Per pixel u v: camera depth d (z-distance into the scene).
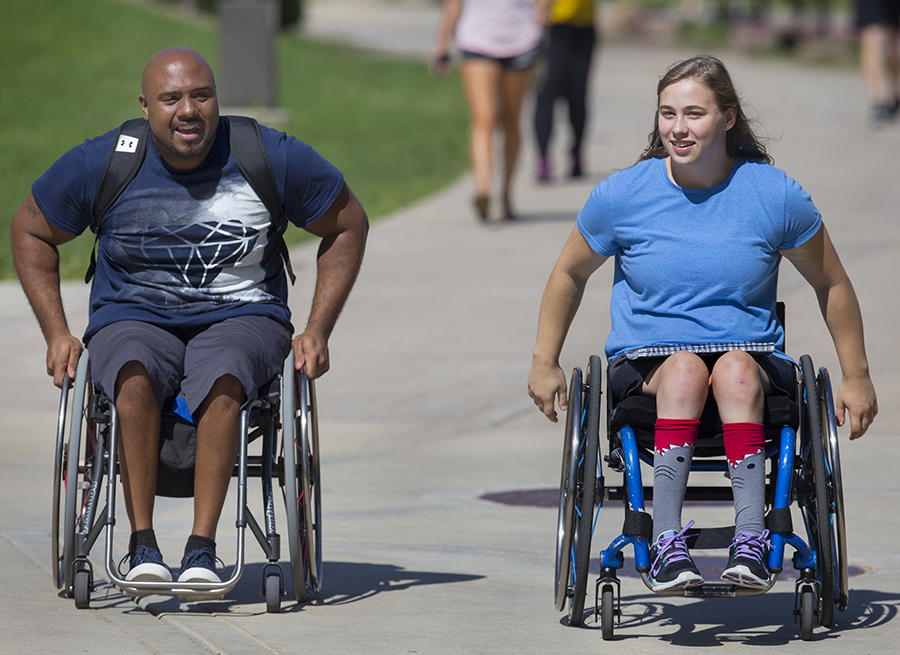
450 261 43.88
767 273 14.91
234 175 16.05
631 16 165.50
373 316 37.00
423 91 99.56
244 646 13.80
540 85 60.44
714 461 15.20
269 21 78.69
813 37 154.50
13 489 22.36
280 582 15.42
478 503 21.64
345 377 31.48
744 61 141.62
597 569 17.95
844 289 15.21
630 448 14.56
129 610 15.46
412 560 18.17
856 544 18.80
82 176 15.97
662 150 15.32
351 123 80.69
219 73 79.12
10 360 32.81
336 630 14.70
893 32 75.81
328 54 121.44
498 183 60.16
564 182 60.78
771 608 16.02
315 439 16.16
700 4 176.12
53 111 78.25
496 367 32.12
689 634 14.74
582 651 14.02
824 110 84.19
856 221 47.25
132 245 15.97
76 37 101.56
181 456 15.55
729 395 14.27
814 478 14.37
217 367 15.16
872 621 15.23
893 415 27.73
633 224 15.02
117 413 15.18
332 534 19.61
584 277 15.56
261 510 21.31
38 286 16.11
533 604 16.02
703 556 18.61
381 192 58.31
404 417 28.50
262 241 16.17
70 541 15.41
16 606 15.48
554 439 26.97
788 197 14.79
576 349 32.38
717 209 14.88
